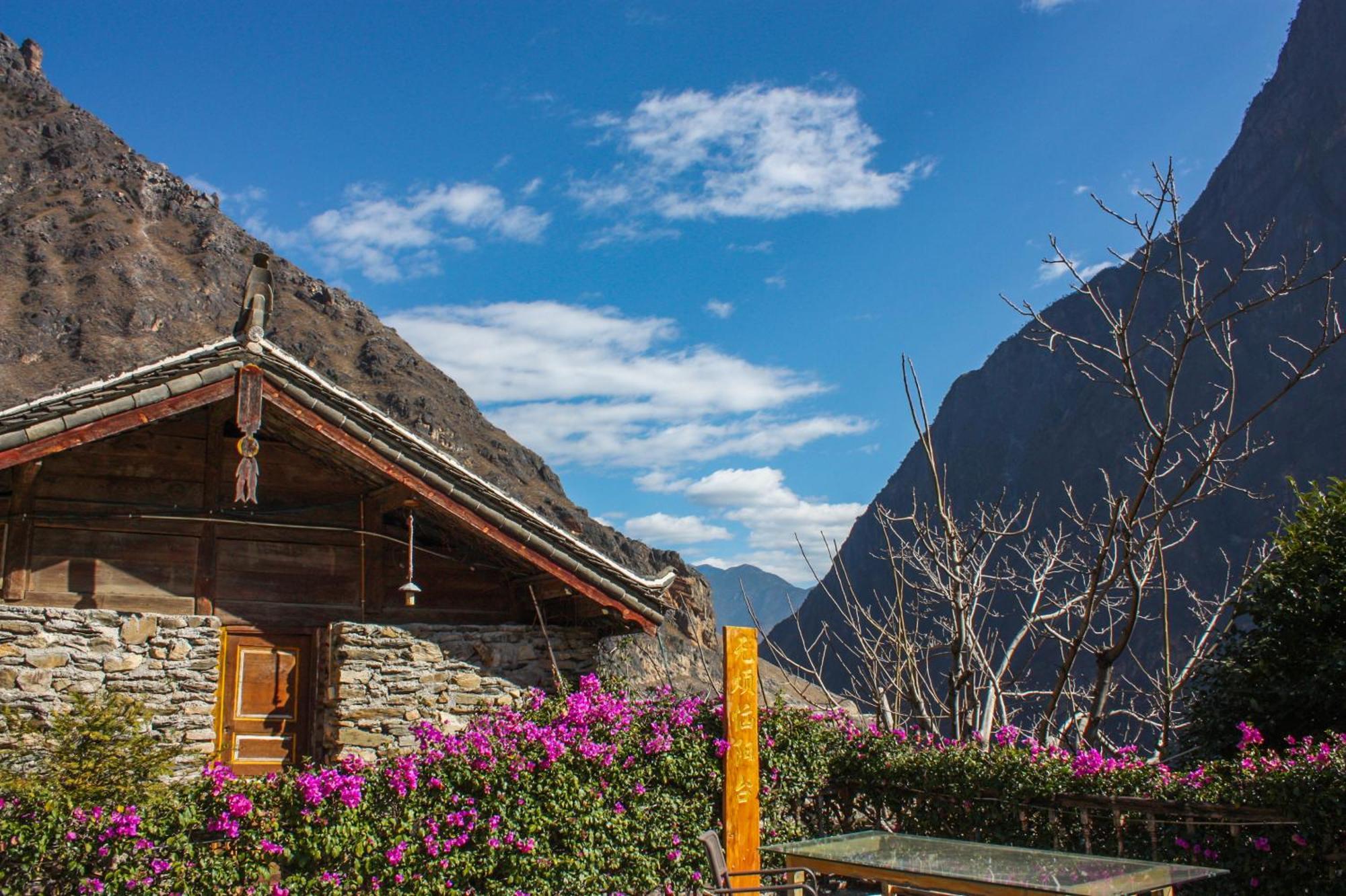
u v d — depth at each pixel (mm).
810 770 11133
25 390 64500
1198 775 8656
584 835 9703
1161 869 6488
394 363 76125
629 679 13844
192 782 8609
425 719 10898
